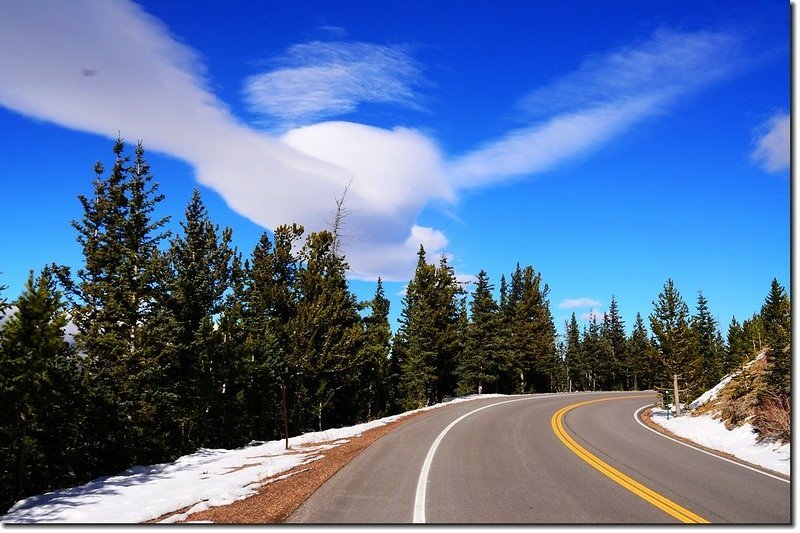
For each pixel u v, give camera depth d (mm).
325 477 10156
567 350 89438
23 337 13773
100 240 24234
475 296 55969
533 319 65875
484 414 24766
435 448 14070
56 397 15586
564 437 16906
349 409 36000
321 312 30094
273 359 28078
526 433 17734
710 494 8859
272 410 28641
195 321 24875
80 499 9492
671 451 14539
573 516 7246
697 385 31469
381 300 61656
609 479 10047
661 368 27422
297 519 7039
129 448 18484
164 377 22234
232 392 25031
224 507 8273
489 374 55594
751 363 24562
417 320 44531
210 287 28906
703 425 20547
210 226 31688
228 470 12562
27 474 15102
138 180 25719
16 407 13531
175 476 11898
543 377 69500
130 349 20406
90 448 17250
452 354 46031
